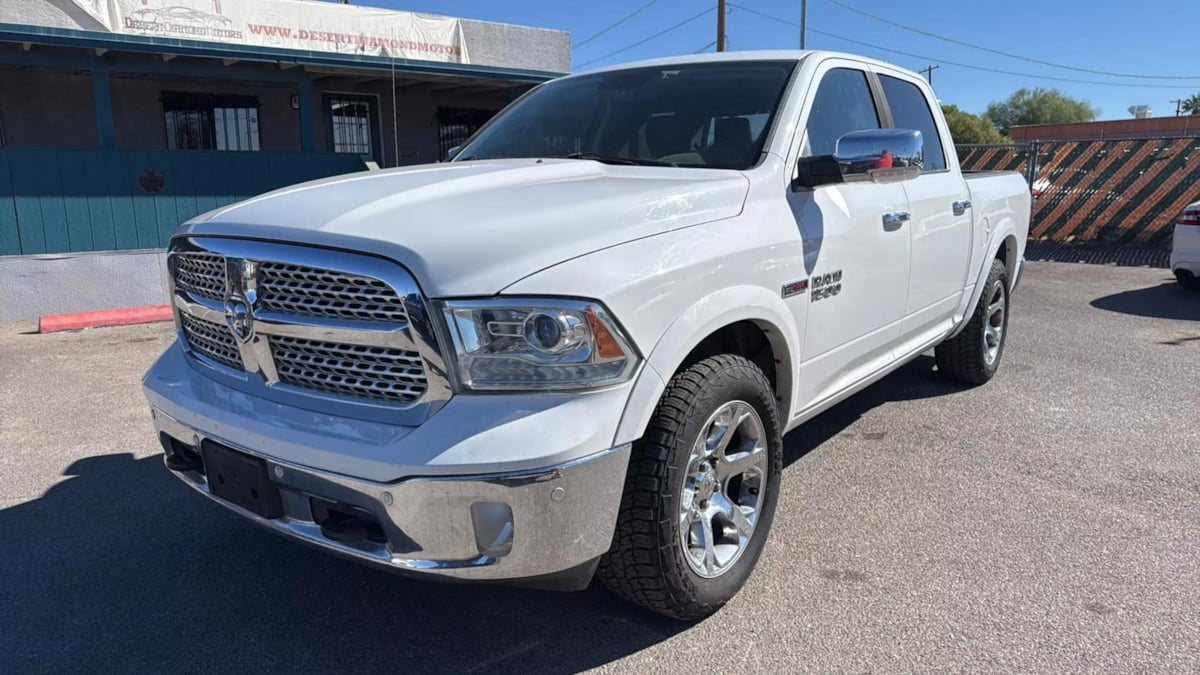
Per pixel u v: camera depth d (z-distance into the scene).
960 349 5.35
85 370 6.39
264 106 12.95
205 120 12.52
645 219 2.52
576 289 2.20
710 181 2.86
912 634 2.70
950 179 4.62
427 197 2.57
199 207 10.11
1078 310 8.56
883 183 3.38
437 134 14.59
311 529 2.38
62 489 3.99
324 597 3.00
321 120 13.44
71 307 9.20
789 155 3.20
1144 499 3.73
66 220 9.25
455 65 11.67
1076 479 3.97
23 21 10.20
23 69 10.98
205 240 2.61
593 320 2.20
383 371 2.26
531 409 2.15
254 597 3.01
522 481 2.09
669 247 2.49
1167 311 8.45
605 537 2.30
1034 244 14.57
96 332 7.99
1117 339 7.11
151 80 11.93
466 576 2.16
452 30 14.10
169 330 8.09
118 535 3.50
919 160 3.35
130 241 9.67
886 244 3.73
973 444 4.48
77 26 10.48
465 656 2.63
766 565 3.16
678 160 3.30
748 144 3.23
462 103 14.73
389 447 2.15
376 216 2.37
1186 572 3.07
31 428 4.92
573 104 3.91
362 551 2.27
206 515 3.69
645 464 2.43
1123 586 2.98
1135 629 2.71
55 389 5.81
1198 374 5.89
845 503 3.72
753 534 2.94
